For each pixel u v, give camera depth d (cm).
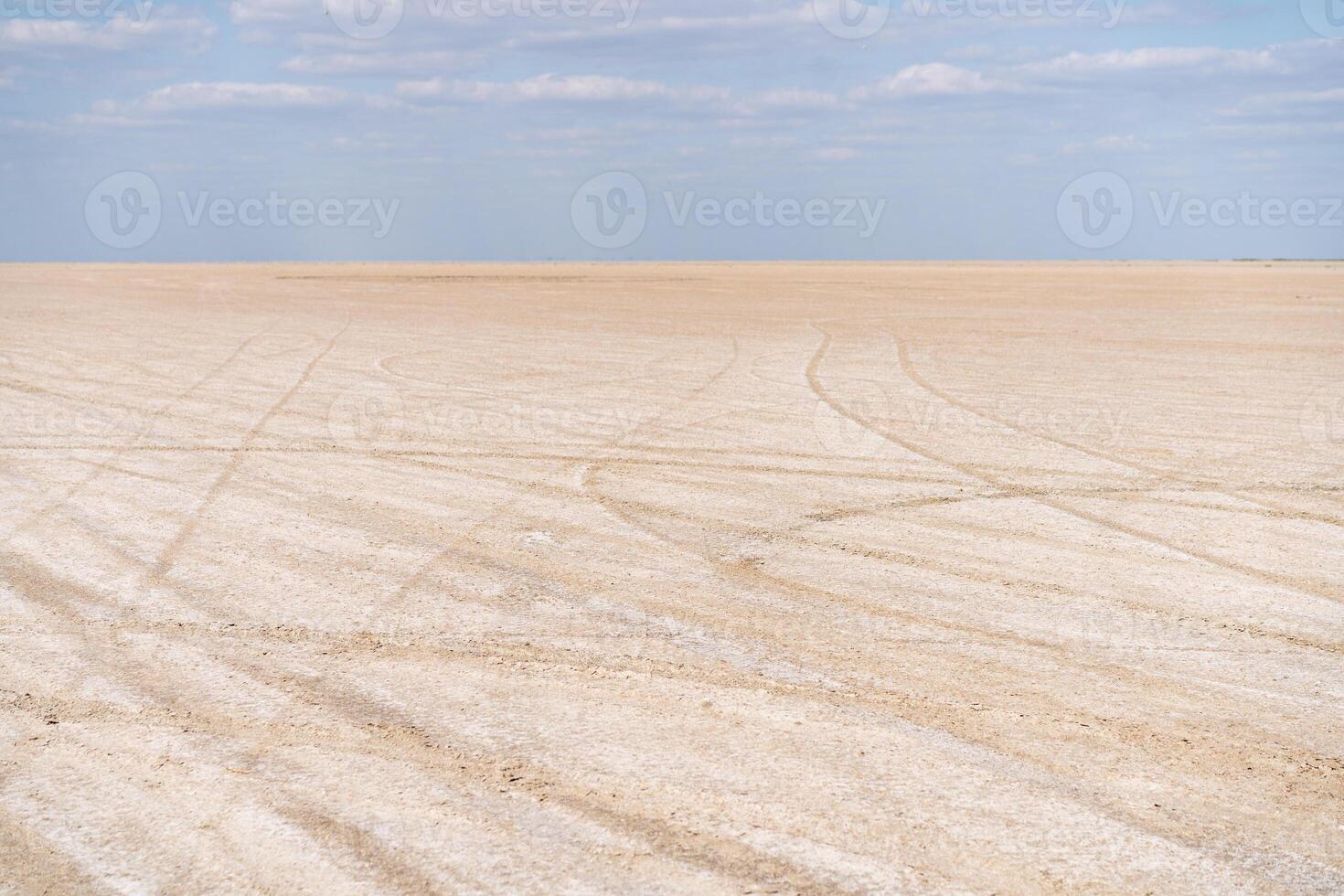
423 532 766
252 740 454
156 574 666
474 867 365
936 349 1966
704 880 358
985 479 941
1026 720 477
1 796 409
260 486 906
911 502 862
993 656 549
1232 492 896
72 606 609
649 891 352
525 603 620
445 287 4500
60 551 713
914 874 362
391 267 10031
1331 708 493
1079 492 895
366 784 418
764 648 557
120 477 939
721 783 421
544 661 538
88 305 3200
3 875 360
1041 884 358
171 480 929
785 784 420
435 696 497
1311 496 880
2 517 798
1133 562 705
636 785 418
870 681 518
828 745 452
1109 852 377
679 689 506
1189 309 2994
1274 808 407
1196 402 1352
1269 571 689
